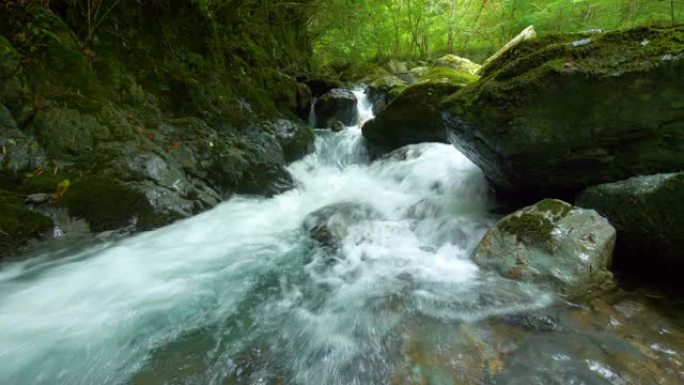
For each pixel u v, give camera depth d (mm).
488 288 2594
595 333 2104
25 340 2184
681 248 2396
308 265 3217
